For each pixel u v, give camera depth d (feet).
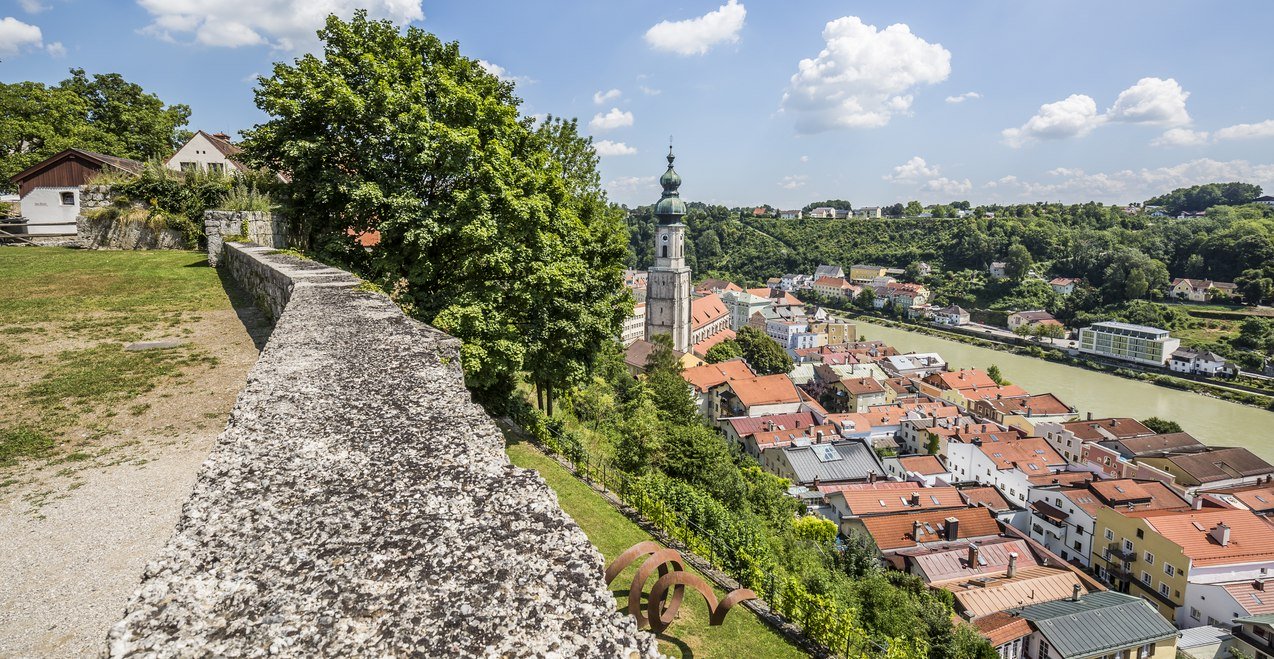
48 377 45.83
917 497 153.69
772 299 561.02
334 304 40.24
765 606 47.55
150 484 32.53
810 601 45.29
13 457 34.86
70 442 36.78
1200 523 139.64
